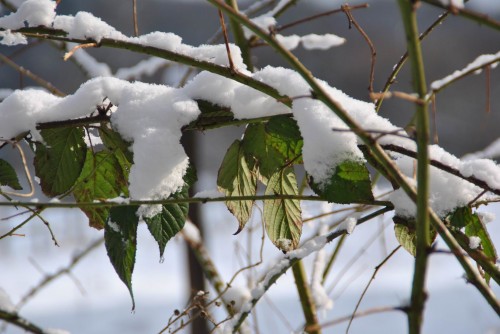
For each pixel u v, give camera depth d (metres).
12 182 1.26
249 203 1.25
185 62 1.21
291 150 1.23
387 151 1.23
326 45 1.47
